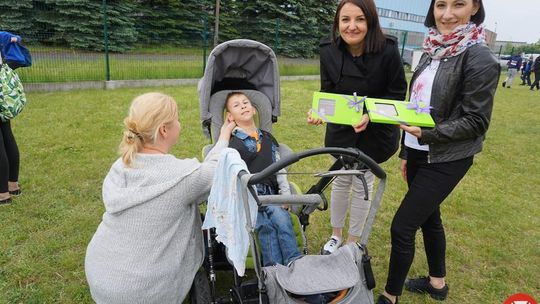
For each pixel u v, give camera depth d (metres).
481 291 2.96
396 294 2.56
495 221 4.02
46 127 5.97
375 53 2.69
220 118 3.11
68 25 11.36
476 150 2.29
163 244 2.00
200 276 2.33
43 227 3.38
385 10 32.97
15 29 10.64
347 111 2.43
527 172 5.64
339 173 1.91
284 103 9.29
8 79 3.49
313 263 1.95
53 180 4.24
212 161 2.12
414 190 2.39
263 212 2.38
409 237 2.40
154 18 15.41
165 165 2.01
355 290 1.92
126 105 7.82
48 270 2.86
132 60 10.95
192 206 2.14
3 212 3.54
